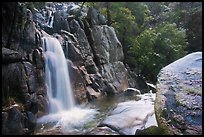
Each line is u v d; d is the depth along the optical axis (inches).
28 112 483.5
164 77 440.1
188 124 348.5
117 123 442.3
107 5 1228.5
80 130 477.4
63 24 862.5
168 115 366.0
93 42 914.7
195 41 1601.9
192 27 1631.4
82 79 770.8
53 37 753.6
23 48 602.2
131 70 1138.7
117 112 502.0
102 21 1014.4
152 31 1197.1
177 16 1691.7
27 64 572.4
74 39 832.3
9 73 504.4
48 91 649.0
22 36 598.9
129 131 417.7
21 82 526.6
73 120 550.9
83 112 622.8
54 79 676.7
